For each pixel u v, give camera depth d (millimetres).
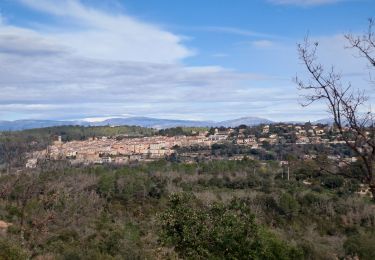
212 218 11812
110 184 37938
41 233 18266
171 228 11875
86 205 30031
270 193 35469
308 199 34312
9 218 20750
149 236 20625
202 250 11312
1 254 12688
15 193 20484
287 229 31016
